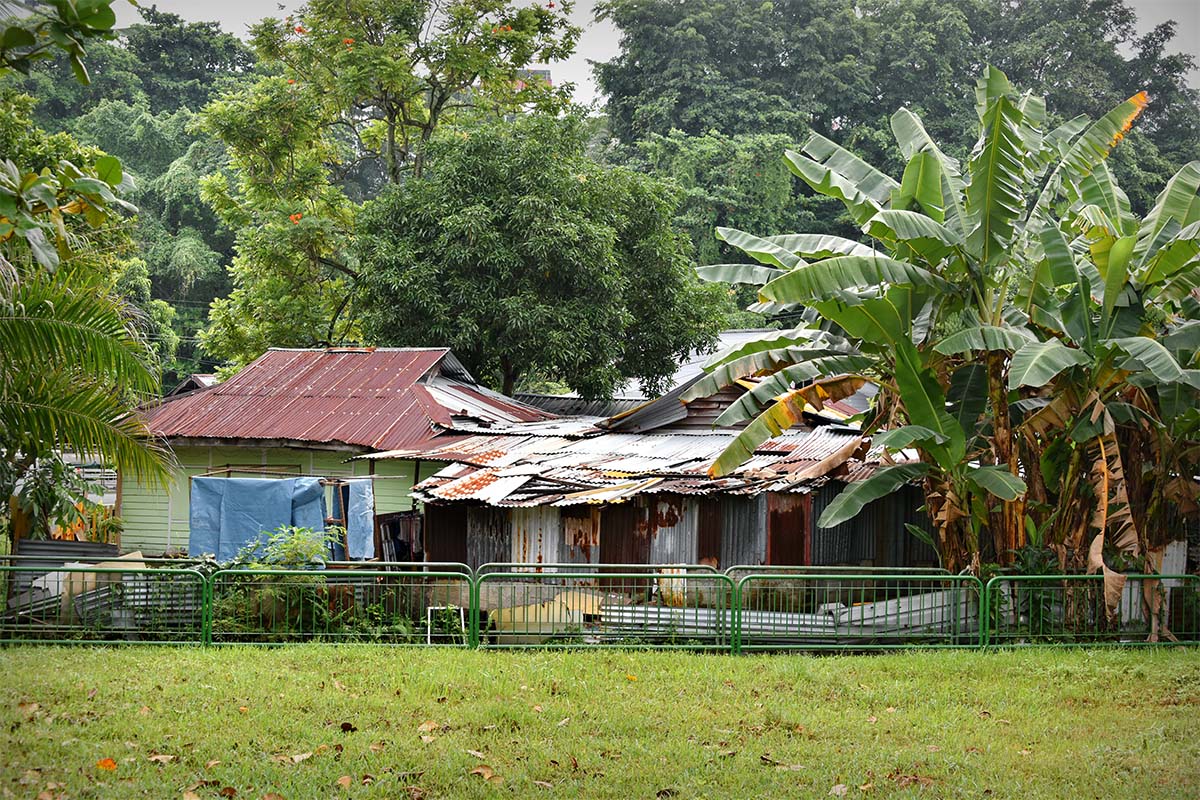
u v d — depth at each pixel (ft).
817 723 34.86
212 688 36.24
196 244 163.22
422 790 27.25
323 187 125.90
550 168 100.12
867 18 163.53
